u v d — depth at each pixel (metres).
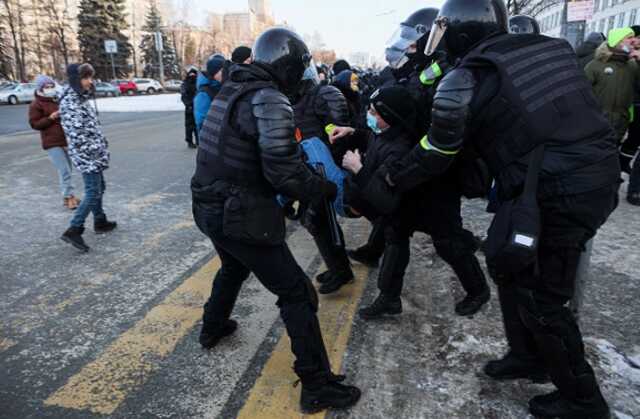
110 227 4.71
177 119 17.64
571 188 1.69
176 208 5.50
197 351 2.67
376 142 2.51
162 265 3.87
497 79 1.78
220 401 2.27
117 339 2.80
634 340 2.65
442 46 2.16
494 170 1.87
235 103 2.00
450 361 2.51
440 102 1.82
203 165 2.11
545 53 1.81
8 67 47.59
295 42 2.07
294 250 4.18
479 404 2.20
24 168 7.92
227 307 2.60
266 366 2.53
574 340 1.92
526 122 1.72
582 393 1.96
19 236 4.57
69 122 4.08
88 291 3.42
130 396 2.31
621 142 5.22
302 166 1.96
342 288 3.40
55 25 50.31
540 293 1.89
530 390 2.28
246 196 2.01
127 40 57.78
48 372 2.50
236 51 4.94
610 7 35.47
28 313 3.12
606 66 4.82
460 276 2.86
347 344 2.69
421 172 2.02
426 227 2.73
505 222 1.79
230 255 2.42
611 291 3.22
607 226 4.50
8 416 2.18
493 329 2.79
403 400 2.23
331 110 3.07
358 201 2.56
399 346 2.65
